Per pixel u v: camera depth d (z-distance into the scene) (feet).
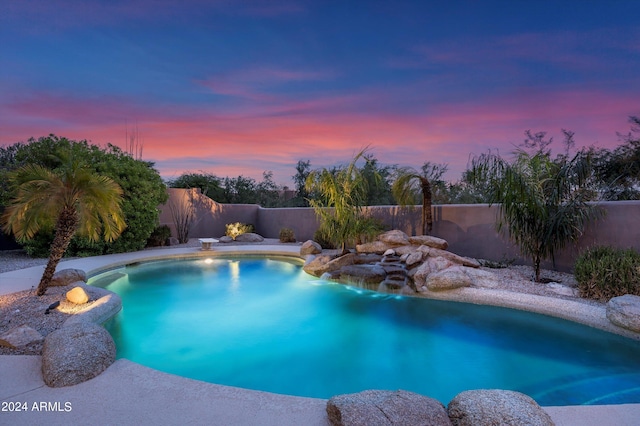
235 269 36.91
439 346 18.58
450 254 29.40
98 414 9.35
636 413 9.60
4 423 8.91
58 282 23.02
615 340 17.49
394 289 27.14
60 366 11.02
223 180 76.84
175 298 27.09
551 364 16.19
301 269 36.58
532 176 24.34
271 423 9.02
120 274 33.76
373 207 41.98
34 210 20.61
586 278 21.12
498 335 19.42
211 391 10.55
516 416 8.16
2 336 13.92
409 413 8.42
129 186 40.78
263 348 18.78
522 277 26.05
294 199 74.74
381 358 17.53
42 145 39.40
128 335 20.29
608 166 38.01
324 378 15.65
